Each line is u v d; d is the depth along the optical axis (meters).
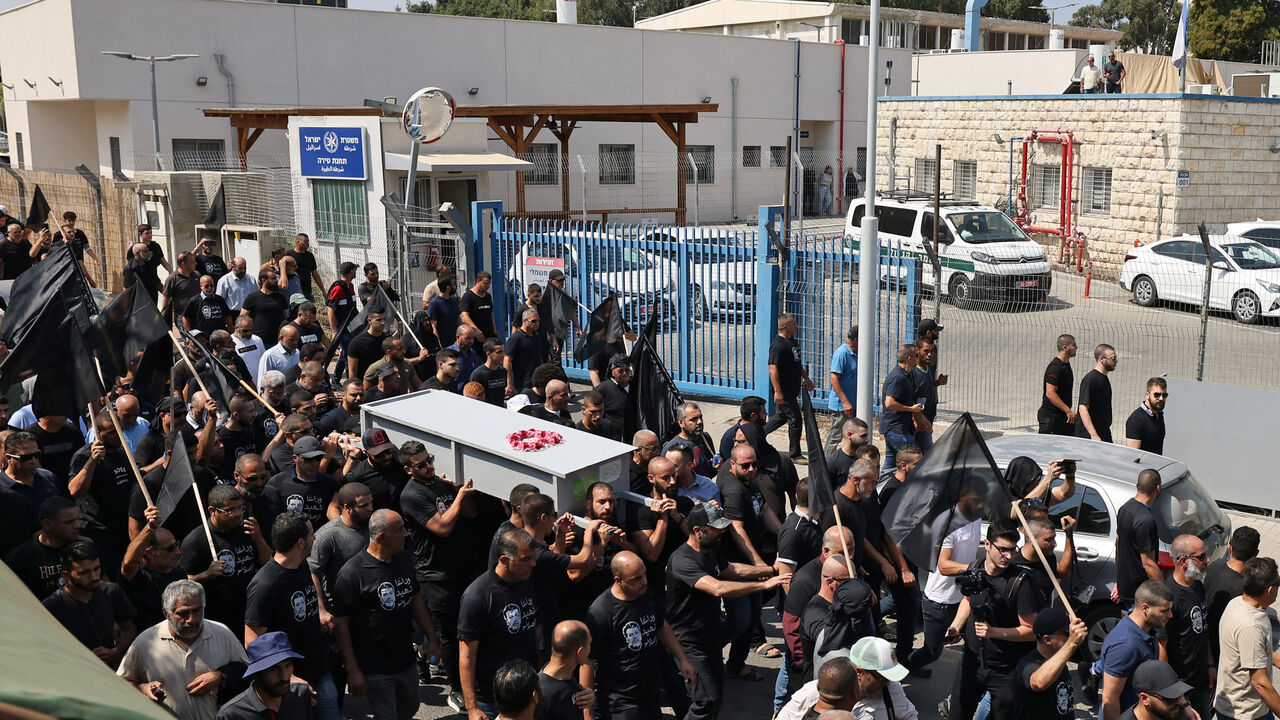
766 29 50.34
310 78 33.19
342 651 6.36
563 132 32.06
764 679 8.00
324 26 33.19
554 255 16.27
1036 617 6.11
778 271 14.33
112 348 8.95
